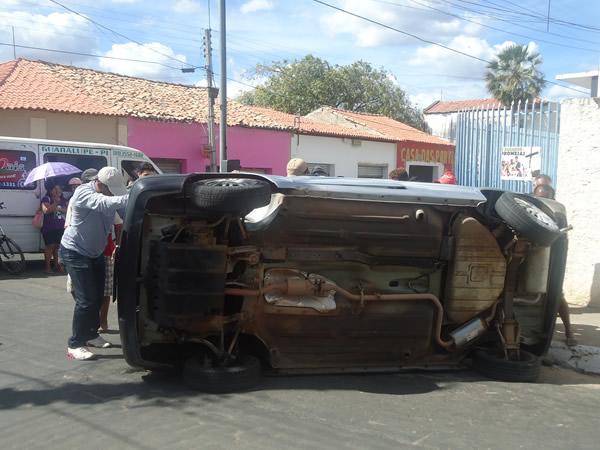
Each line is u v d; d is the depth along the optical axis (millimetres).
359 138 25359
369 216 4965
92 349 5867
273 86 38719
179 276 4523
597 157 8125
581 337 6742
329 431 4008
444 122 39250
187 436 3869
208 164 20344
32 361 5422
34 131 16094
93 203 5242
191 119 19422
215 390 4637
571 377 5688
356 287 5105
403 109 40531
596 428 4293
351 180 5293
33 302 8133
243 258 4781
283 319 4914
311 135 23672
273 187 4844
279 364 4992
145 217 4707
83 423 4051
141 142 18453
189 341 4766
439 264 5281
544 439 4051
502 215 5188
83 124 17062
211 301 4582
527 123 10711
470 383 5195
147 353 5008
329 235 4895
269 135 22234
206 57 19938
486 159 11586
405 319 5145
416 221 5086
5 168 10938
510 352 5445
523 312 5766
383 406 4520
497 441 3979
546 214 5406
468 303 5281
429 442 3906
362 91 39281
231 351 4859
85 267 5422
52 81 18672
